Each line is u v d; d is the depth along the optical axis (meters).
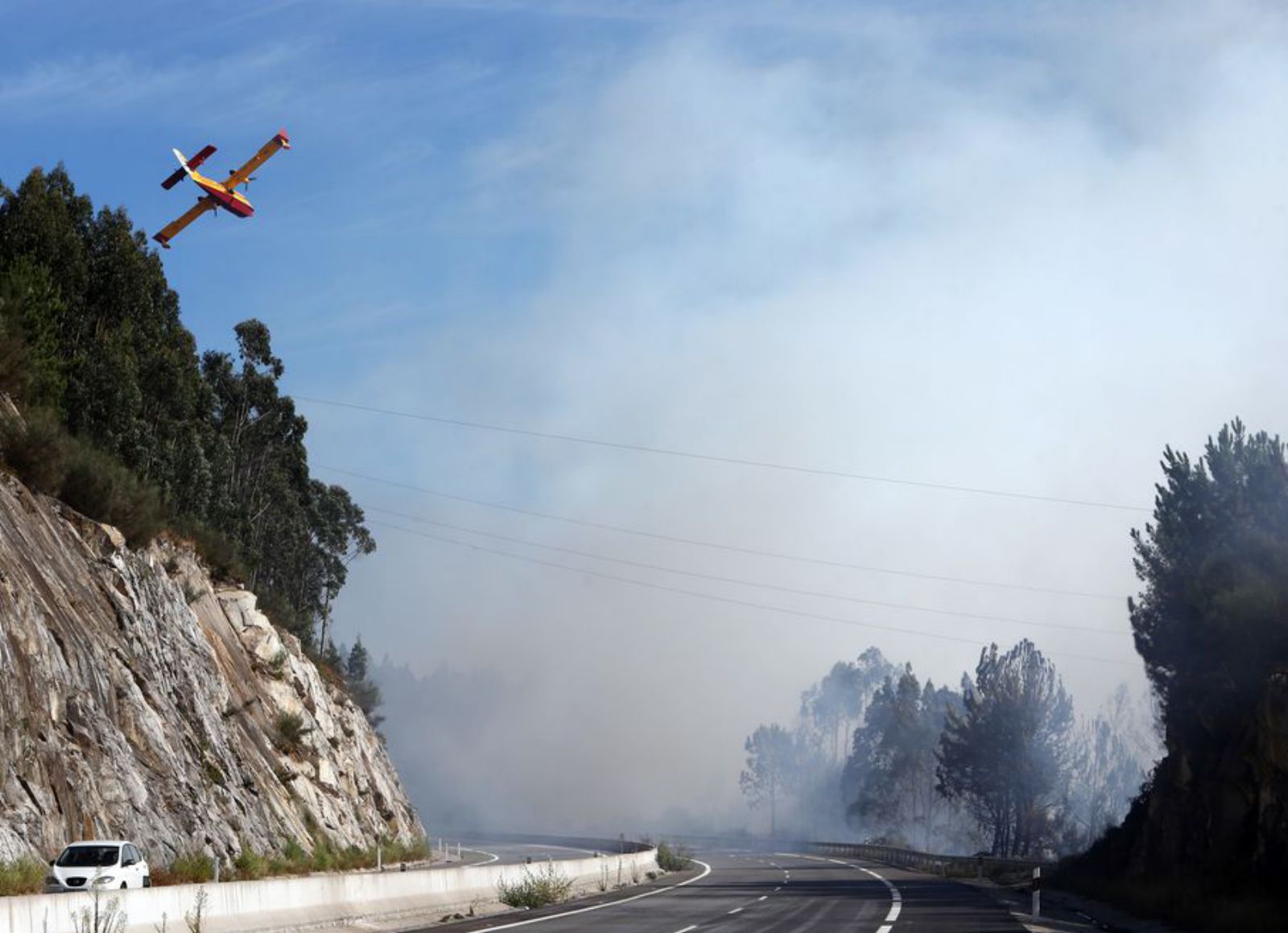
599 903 39.22
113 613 42.03
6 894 25.78
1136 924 31.52
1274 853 30.38
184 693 44.91
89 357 56.12
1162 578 40.44
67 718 34.75
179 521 58.69
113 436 54.28
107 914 20.92
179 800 38.41
